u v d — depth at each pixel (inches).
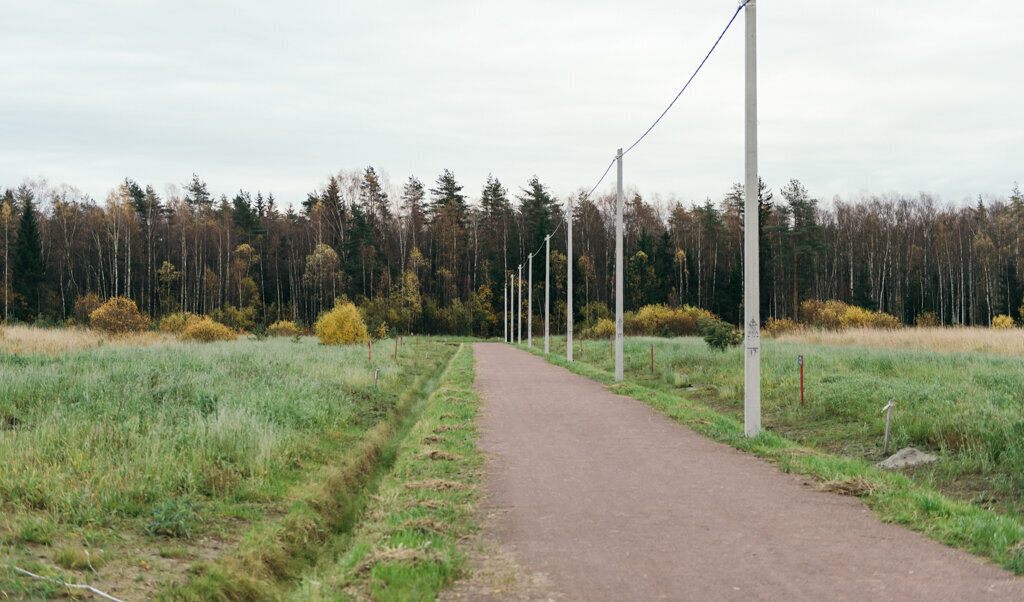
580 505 317.4
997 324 2134.6
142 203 4037.9
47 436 356.2
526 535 271.3
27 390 516.1
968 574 222.8
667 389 879.1
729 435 494.3
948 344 1189.7
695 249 4094.5
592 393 799.1
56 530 245.6
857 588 210.5
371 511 326.3
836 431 526.3
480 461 418.6
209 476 339.3
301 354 1077.1
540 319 3890.3
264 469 370.3
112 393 517.3
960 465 389.7
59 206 3425.2
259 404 518.0
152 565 232.4
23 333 1227.9
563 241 4397.1
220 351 1033.5
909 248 3533.5
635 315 2677.2
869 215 3686.0
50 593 191.0
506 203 4439.0
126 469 312.7
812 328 2017.7
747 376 491.2
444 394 760.3
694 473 386.0
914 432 460.4
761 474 382.9
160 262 3661.4
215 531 279.6
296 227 4156.0
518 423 572.1
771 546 254.5
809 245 3090.6
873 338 1382.9
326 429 519.2
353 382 781.9
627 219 4544.8
